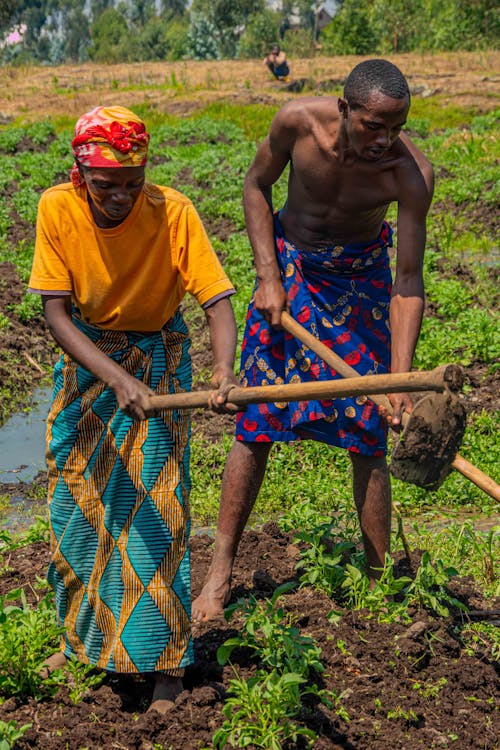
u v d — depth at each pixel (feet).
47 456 12.65
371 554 15.19
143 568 12.13
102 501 12.24
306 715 12.31
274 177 15.23
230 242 46.73
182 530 12.28
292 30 252.83
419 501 21.45
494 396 27.73
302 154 14.28
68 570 12.56
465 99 98.68
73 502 12.36
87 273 11.91
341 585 15.26
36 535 17.74
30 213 52.75
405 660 13.60
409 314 14.08
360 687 13.04
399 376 10.59
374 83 12.76
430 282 37.78
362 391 10.75
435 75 111.65
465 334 31.50
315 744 11.87
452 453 11.64
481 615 15.14
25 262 43.14
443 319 35.40
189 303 39.58
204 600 14.85
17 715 12.36
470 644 14.38
